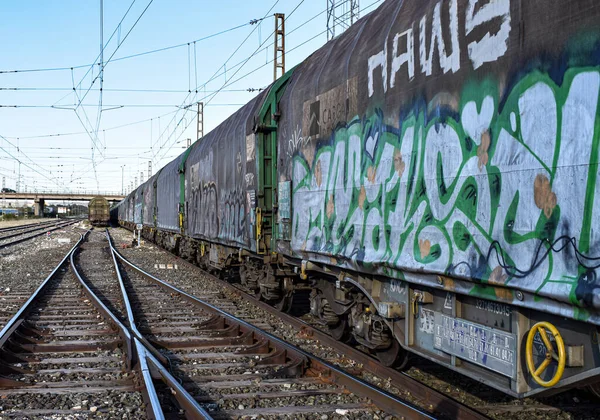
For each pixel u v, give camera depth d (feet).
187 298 36.55
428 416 13.82
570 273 10.38
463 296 14.49
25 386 18.24
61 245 100.07
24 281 48.14
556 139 10.88
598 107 10.00
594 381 10.94
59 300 37.58
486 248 12.69
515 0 12.12
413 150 15.87
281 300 32.17
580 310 10.17
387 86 17.40
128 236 140.26
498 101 12.51
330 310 24.73
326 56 23.76
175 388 16.79
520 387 12.07
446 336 14.84
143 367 18.33
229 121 42.01
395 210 16.74
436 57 14.89
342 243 20.33
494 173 12.54
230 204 38.73
